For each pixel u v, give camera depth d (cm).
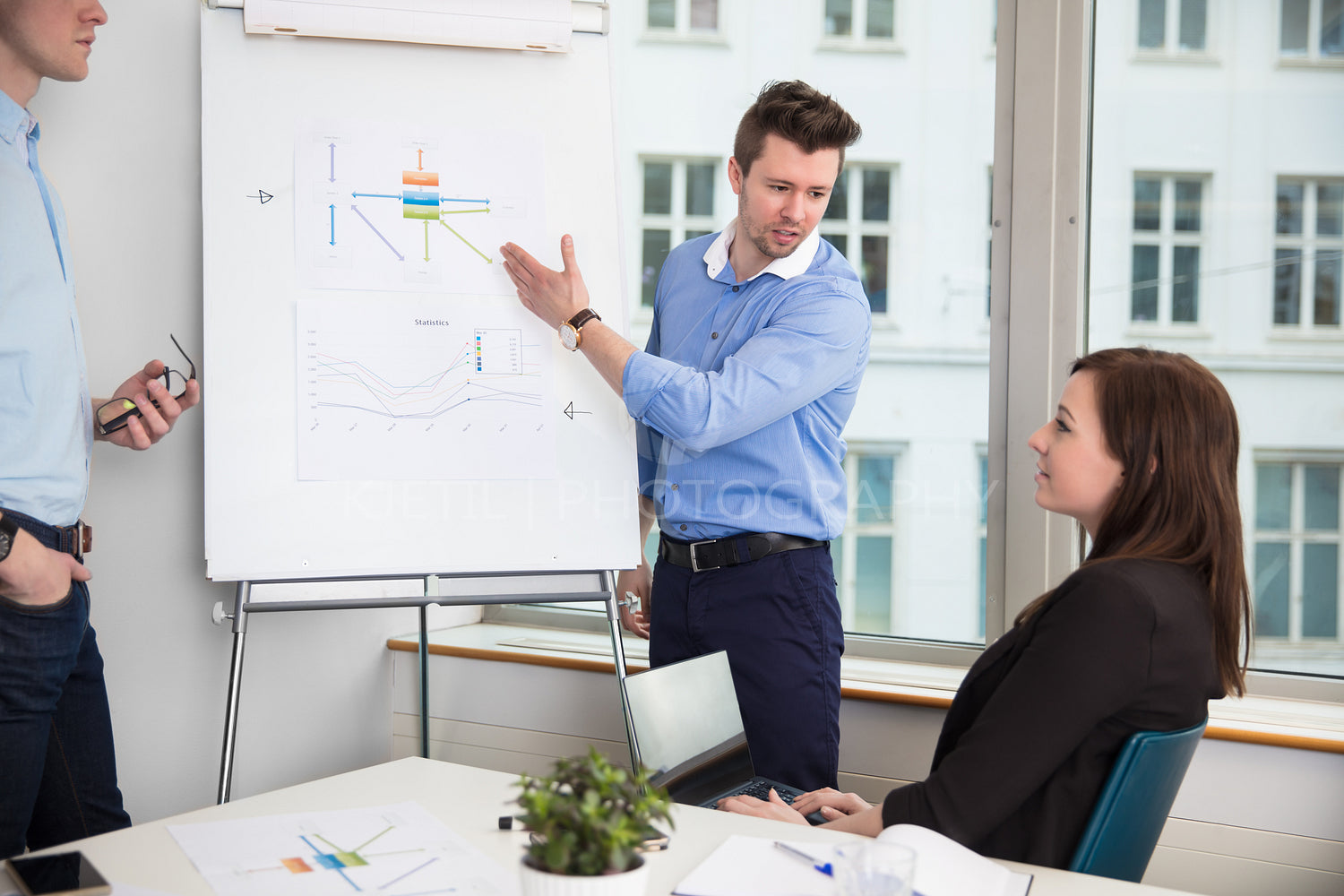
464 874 103
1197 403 123
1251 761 193
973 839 117
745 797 143
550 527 195
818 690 188
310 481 186
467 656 267
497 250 196
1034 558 231
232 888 99
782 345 180
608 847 81
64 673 168
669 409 174
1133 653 113
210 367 184
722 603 190
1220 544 122
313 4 189
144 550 215
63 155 200
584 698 254
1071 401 130
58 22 169
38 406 163
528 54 203
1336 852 189
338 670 255
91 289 204
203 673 226
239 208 188
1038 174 229
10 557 154
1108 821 115
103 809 187
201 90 190
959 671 240
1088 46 225
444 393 192
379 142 193
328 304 189
